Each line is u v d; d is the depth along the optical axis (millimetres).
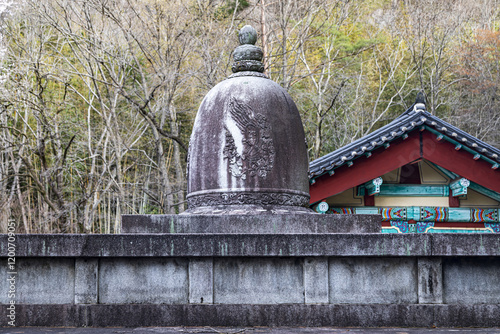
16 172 22812
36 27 22688
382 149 11836
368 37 31891
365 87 29844
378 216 7152
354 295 6246
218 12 22844
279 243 6168
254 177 7223
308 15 25344
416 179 12617
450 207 12477
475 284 6277
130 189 26422
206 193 7336
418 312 6129
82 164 25391
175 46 21000
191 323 6082
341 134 28500
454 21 29359
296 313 6109
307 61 27922
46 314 6105
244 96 7477
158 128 18734
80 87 26719
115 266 6246
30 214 25141
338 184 11727
